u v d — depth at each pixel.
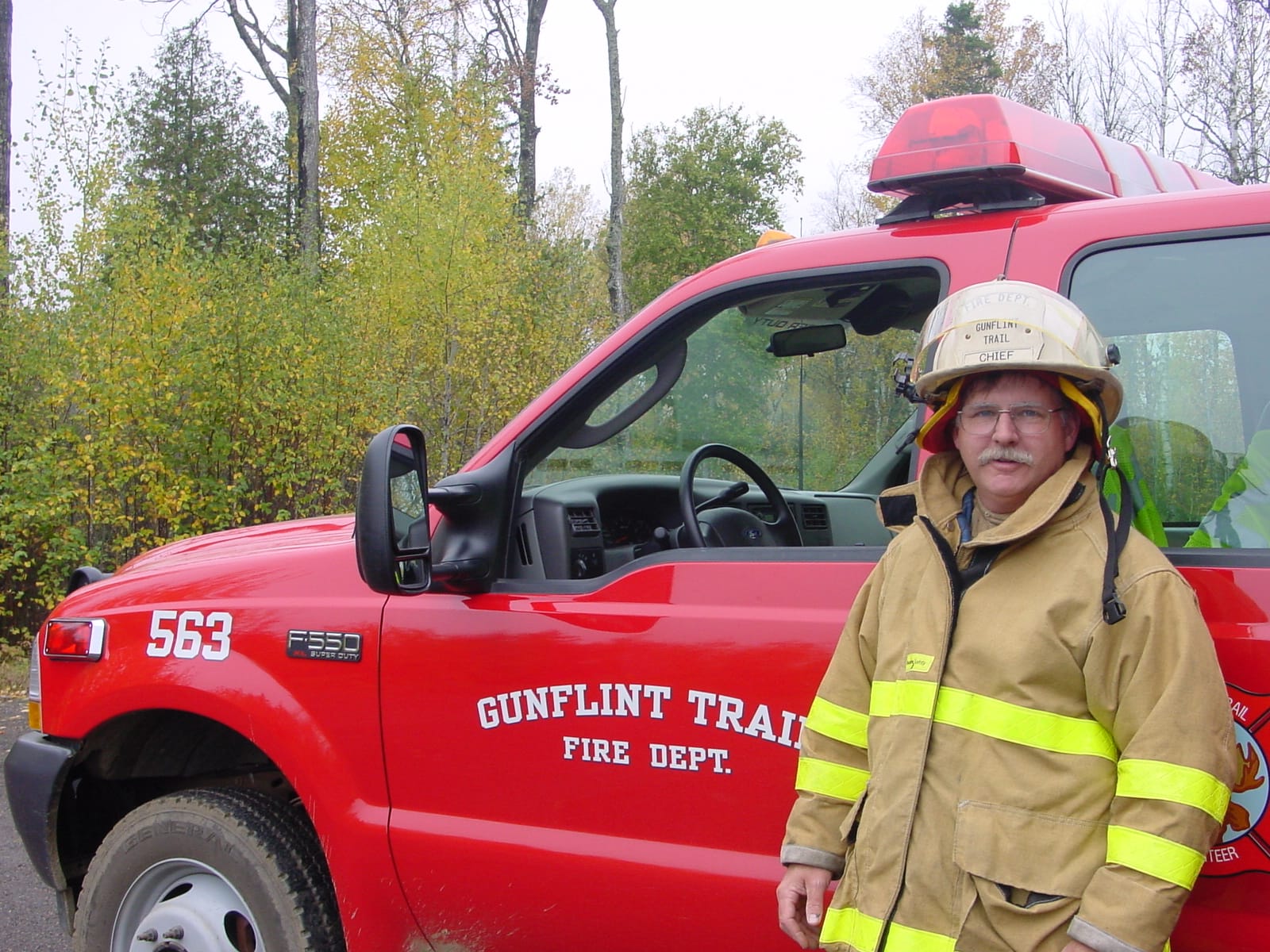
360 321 12.80
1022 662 1.75
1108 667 1.71
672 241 25.48
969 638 1.82
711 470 3.22
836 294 2.70
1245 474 2.13
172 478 10.25
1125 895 1.60
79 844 3.28
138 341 9.86
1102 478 1.97
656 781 2.39
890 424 3.29
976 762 1.77
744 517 3.12
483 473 2.67
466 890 2.61
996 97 2.38
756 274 2.55
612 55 20.53
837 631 2.21
